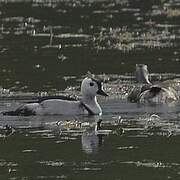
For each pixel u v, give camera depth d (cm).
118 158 1961
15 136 2200
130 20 4794
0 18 4938
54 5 5481
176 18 4831
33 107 2498
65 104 2511
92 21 4766
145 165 1895
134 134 2209
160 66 3341
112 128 2294
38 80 3061
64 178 1795
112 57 3572
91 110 2500
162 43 3941
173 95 2698
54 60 3500
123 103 2664
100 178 1794
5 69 3297
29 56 3606
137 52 3694
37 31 4403
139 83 2969
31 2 5641
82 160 1945
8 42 4025
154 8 5300
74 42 4012
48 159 1955
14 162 1934
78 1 5716
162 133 2217
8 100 2689
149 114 2483
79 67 3334
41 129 2288
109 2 5638
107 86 2928
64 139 2162
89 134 2214
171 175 1812
